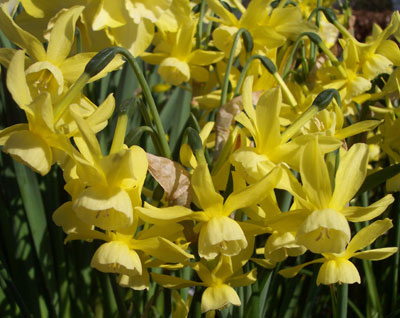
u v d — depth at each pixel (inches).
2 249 16.1
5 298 15.4
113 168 10.3
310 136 11.1
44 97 10.3
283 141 11.5
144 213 10.6
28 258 15.6
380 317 16.2
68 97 11.0
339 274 11.6
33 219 15.2
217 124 13.1
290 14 15.1
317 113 12.2
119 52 11.4
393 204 15.6
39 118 10.6
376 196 19.0
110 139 16.5
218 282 11.9
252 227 11.2
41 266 15.4
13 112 15.2
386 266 16.8
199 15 16.9
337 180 10.8
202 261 11.7
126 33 13.7
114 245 11.0
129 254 11.0
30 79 11.7
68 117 11.1
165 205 13.1
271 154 11.3
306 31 15.2
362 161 10.9
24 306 14.6
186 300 14.4
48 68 11.5
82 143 10.8
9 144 10.7
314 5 19.2
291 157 11.1
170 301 13.0
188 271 14.8
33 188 15.3
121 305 13.1
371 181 12.2
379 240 18.5
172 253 11.0
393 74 14.4
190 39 15.2
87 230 11.2
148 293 14.7
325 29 18.4
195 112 17.1
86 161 10.3
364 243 11.6
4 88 15.1
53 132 10.6
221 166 12.3
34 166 10.6
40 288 15.9
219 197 10.7
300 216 10.9
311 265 17.2
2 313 15.3
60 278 15.5
